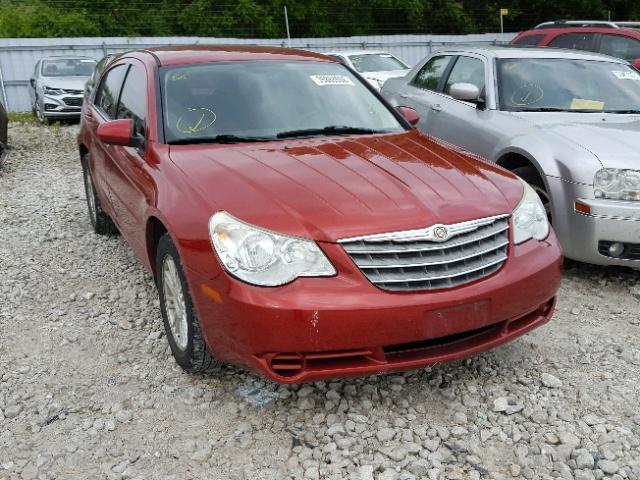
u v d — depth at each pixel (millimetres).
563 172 4734
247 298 2885
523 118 5551
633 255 4605
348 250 2926
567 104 5863
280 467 2891
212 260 3020
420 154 3789
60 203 7523
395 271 2957
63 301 4715
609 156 4621
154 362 3791
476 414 3236
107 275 5184
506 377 3557
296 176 3342
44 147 11609
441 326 2979
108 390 3520
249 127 4055
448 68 7082
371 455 2939
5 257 5680
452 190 3316
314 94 4426
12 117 16875
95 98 5863
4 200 7719
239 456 2963
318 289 2879
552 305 3492
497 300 3104
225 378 3568
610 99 5938
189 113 4074
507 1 32875
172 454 2973
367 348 2932
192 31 27875
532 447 2973
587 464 2850
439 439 3041
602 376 3561
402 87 7887
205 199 3193
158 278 3727
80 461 2959
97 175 5430
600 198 4562
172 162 3639
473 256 3109
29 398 3463
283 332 2852
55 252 5770
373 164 3541
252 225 2980
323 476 2814
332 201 3111
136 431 3158
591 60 6449
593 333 4074
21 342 4094
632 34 10352
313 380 2963
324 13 29203
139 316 4430
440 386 3479
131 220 4254
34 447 3061
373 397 3375
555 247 3479
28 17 27438
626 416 3209
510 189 3496
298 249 2926
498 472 2838
